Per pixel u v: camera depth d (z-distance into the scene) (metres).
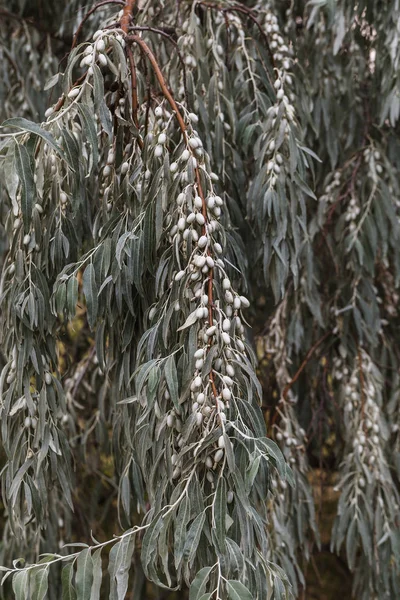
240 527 1.31
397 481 1.86
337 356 1.81
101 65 1.36
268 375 1.88
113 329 1.45
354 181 1.75
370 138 1.75
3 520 2.47
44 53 1.89
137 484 1.46
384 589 1.71
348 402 1.73
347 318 1.75
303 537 1.73
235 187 1.61
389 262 1.84
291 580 1.66
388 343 1.83
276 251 1.52
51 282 1.42
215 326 1.31
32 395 1.42
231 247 1.49
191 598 1.25
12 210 1.40
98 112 1.34
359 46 1.73
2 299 1.39
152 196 1.36
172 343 1.36
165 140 1.36
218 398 1.30
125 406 1.42
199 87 1.57
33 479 1.41
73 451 1.83
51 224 1.38
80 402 1.97
